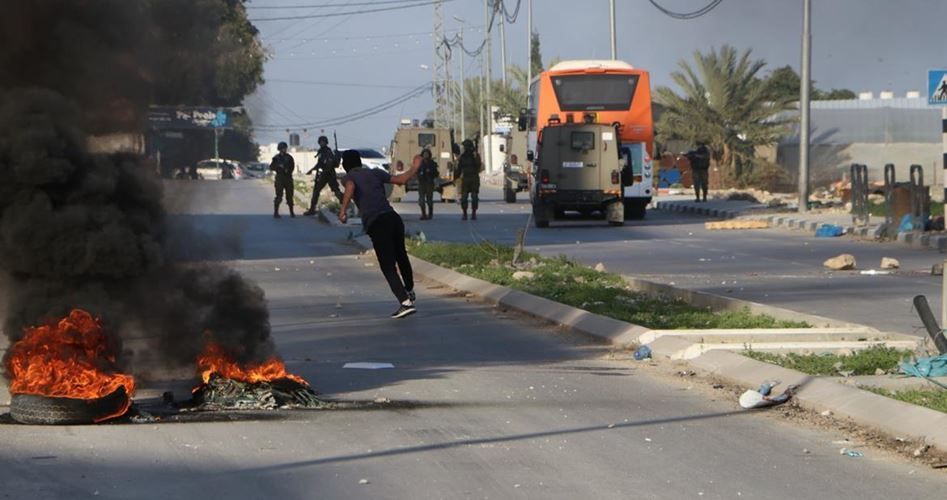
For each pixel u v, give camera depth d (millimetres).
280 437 13055
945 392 14547
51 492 10680
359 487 11062
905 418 13383
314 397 15094
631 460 12273
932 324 16969
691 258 37625
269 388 14898
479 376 17328
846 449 12828
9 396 15000
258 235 47938
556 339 21219
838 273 32656
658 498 10852
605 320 21812
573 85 61625
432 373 17562
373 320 23906
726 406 15156
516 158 78375
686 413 14703
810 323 21297
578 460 12227
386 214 24406
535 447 12789
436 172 58656
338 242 44969
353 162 24672
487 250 36375
